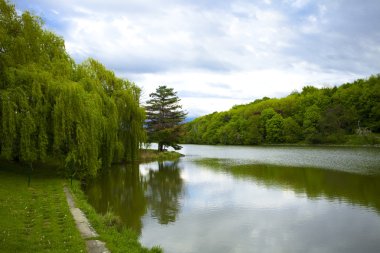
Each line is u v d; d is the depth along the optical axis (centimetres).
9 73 1984
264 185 2642
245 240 1398
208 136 12075
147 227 1573
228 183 2770
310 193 2288
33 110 2016
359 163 3934
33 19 2338
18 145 1983
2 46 2116
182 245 1341
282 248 1305
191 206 1983
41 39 2416
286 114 10281
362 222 1603
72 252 959
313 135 8525
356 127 8206
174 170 3653
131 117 3756
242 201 2092
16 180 2103
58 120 2098
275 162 4394
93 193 2358
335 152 5762
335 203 1988
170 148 8625
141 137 3819
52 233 1131
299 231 1498
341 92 9056
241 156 5609
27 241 1030
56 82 2159
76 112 2178
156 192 2408
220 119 12356
